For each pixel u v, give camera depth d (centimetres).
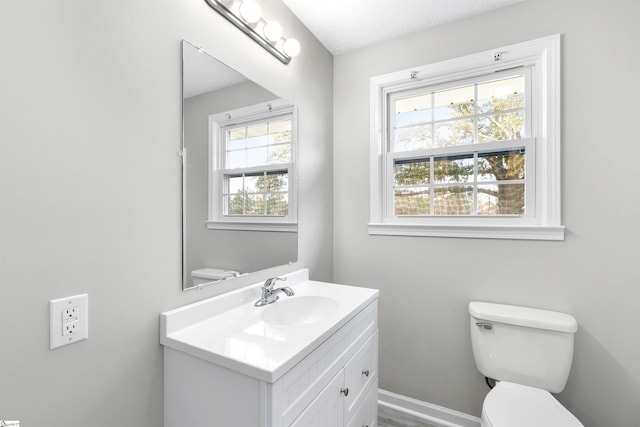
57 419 73
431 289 180
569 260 148
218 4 117
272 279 134
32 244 69
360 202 201
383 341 193
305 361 89
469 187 176
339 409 110
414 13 166
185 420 92
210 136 116
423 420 178
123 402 87
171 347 94
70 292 75
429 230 179
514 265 160
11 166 66
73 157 76
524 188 163
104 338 83
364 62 200
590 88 144
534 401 128
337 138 209
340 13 166
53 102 72
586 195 145
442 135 185
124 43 87
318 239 191
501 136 170
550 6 151
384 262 194
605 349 142
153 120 95
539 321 141
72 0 75
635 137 137
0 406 64
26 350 68
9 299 66
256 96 140
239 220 130
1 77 64
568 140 148
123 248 87
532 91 162
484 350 152
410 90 194
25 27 67
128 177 88
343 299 135
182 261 105
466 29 171
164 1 99
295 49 151
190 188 108
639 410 137
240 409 81
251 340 93
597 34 143
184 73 105
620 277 140
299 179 172
